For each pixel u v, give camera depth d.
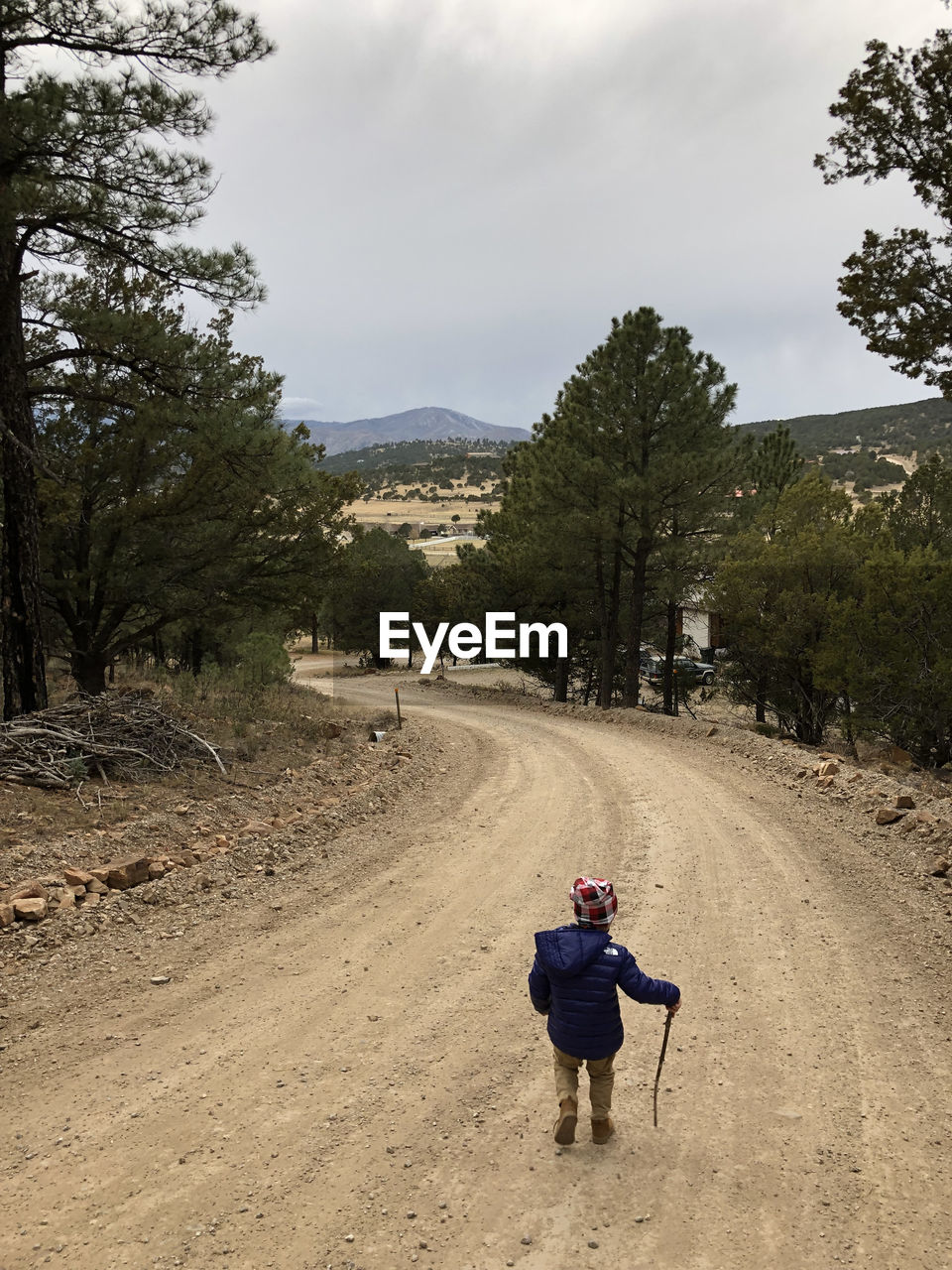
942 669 18.03
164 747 12.08
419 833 11.39
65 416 16.02
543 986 4.25
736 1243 3.60
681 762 17.06
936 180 11.02
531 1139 4.39
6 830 8.59
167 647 28.34
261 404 14.69
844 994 6.30
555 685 35.19
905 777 17.16
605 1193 3.93
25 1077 4.99
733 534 25.34
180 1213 3.77
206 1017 5.84
